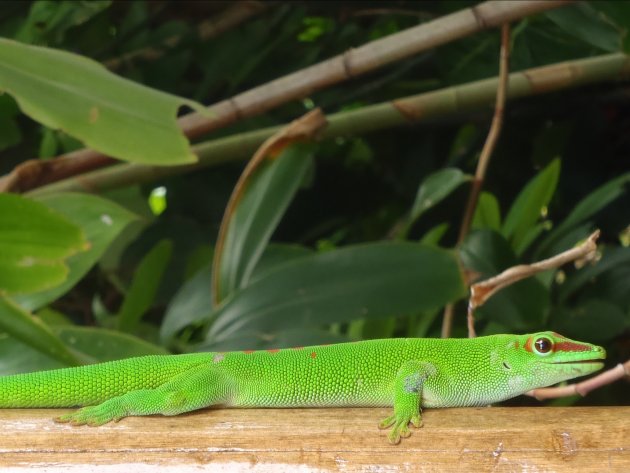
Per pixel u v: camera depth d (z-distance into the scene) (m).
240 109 0.57
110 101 0.43
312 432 0.39
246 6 0.71
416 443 0.39
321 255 0.53
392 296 0.52
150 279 0.62
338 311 0.52
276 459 0.39
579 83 0.60
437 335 0.63
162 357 0.44
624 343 0.65
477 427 0.39
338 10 0.70
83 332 0.52
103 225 0.52
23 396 0.42
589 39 0.59
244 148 0.62
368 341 0.45
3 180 0.54
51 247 0.45
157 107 0.43
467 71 0.70
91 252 0.52
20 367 0.51
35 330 0.47
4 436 0.40
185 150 0.43
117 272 0.72
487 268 0.57
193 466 0.39
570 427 0.39
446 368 0.45
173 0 0.71
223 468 0.39
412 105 0.60
